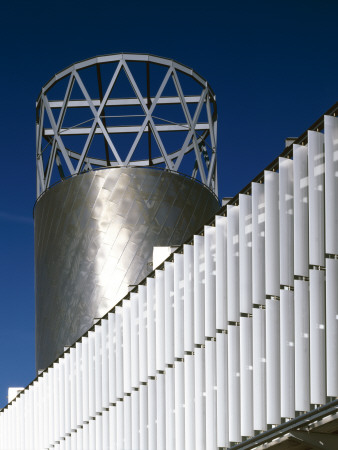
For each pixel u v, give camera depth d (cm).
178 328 1877
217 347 1711
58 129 4944
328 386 1356
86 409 2369
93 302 4734
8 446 2997
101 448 2264
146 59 4844
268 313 1530
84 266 4800
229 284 1672
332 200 1377
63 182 4944
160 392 1947
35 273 5184
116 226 4803
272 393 1513
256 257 1584
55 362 2631
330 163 1385
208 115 5100
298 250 1459
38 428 2723
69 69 4922
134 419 2078
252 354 1606
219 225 1744
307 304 1459
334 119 1399
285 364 1473
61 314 4828
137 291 2130
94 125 4869
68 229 4884
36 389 2777
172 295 1941
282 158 1527
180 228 4844
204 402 1777
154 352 2008
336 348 1365
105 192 4847
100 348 2325
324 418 1408
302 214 1469
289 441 1520
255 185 1611
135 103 5078
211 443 1720
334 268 1384
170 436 1888
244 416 1591
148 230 4803
